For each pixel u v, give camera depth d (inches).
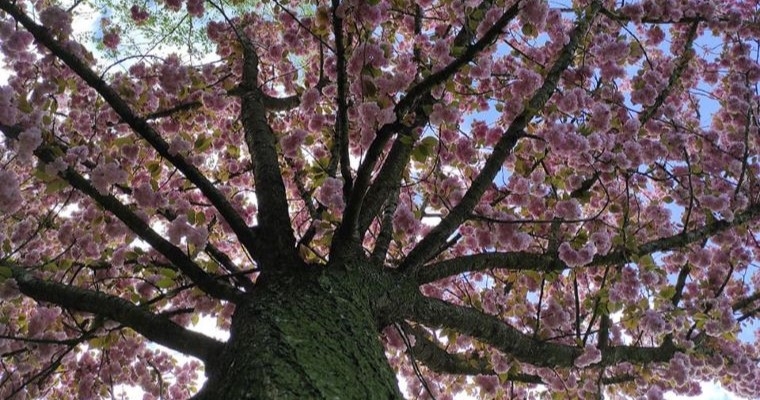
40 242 160.9
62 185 108.6
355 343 81.6
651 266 142.0
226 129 194.9
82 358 175.5
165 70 156.2
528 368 185.3
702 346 178.5
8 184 109.3
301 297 88.7
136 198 133.9
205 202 177.8
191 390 207.9
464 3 139.8
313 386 70.0
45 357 135.9
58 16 124.9
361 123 138.6
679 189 189.8
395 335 136.1
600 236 151.0
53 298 102.7
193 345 90.2
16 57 135.9
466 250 184.1
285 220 108.3
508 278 167.8
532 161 168.9
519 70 149.6
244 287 116.3
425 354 143.3
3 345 133.0
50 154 110.8
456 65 106.5
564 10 161.3
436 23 202.8
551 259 136.7
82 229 149.2
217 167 197.2
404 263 112.0
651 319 154.4
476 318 120.1
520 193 159.3
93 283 139.7
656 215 184.7
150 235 105.6
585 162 160.1
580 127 150.6
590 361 141.3
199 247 120.0
